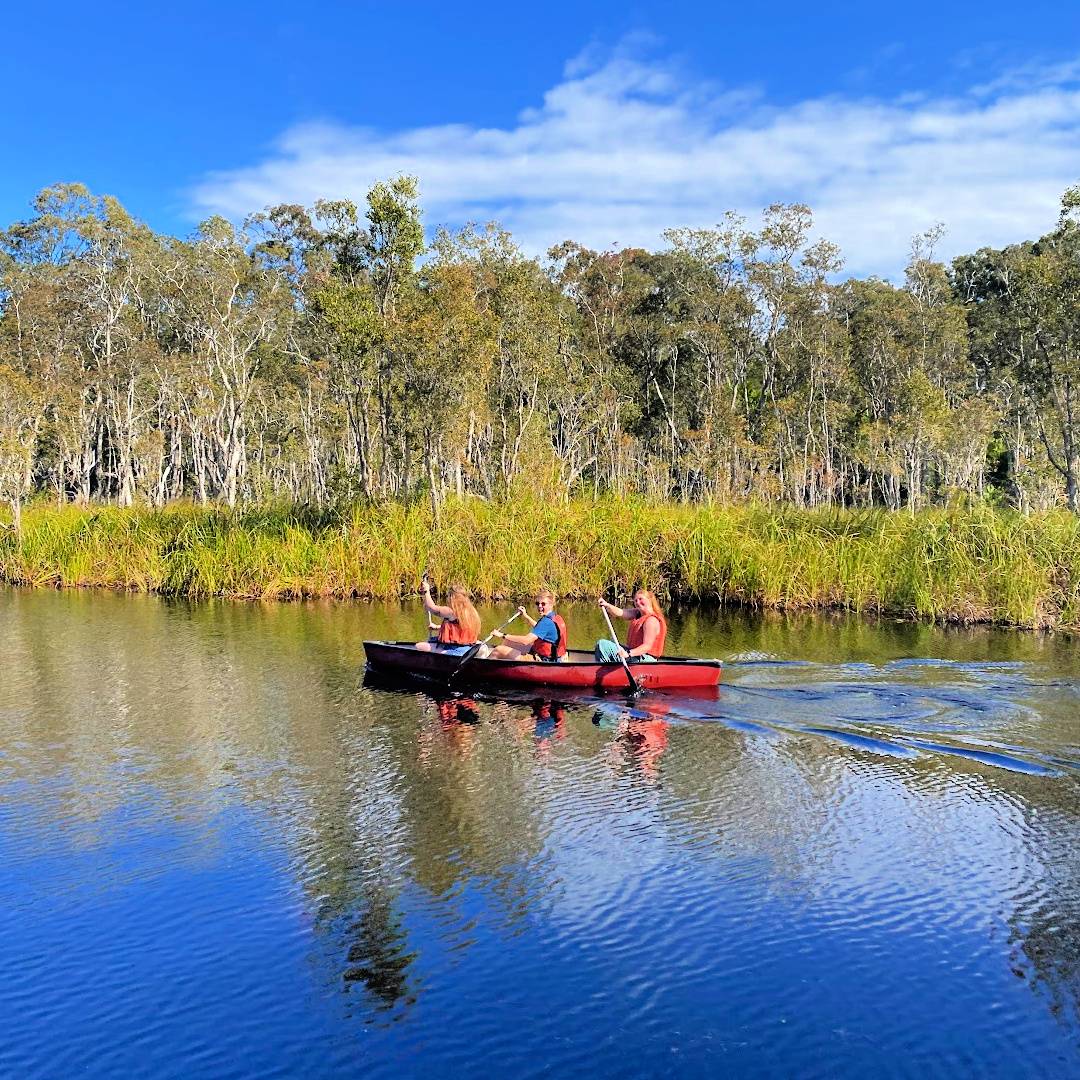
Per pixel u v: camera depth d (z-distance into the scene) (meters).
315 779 8.32
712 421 48.47
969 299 67.44
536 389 37.34
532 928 5.81
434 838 7.06
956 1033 4.85
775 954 5.54
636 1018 4.96
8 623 16.36
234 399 48.44
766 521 19.73
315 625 15.98
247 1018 4.98
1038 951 5.57
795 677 11.61
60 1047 4.77
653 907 6.06
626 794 7.92
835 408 52.50
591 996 5.14
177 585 20.08
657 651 11.34
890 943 5.66
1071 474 35.03
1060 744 9.06
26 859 6.75
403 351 21.36
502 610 17.39
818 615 16.73
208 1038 4.83
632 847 6.90
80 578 21.34
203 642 14.48
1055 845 6.92
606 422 48.12
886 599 16.98
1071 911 6.01
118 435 52.06
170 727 9.90
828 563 17.59
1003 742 9.12
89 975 5.36
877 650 13.31
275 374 53.59
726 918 5.93
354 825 7.31
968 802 7.73
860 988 5.22
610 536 18.84
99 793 8.02
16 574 22.23
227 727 9.88
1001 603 15.73
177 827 7.30
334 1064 4.63
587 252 55.41
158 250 55.50
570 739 9.39
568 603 18.20
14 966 5.44
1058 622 15.12
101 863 6.68
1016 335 36.78
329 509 22.02
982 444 44.00
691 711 10.24
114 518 23.52
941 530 17.33
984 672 11.82
